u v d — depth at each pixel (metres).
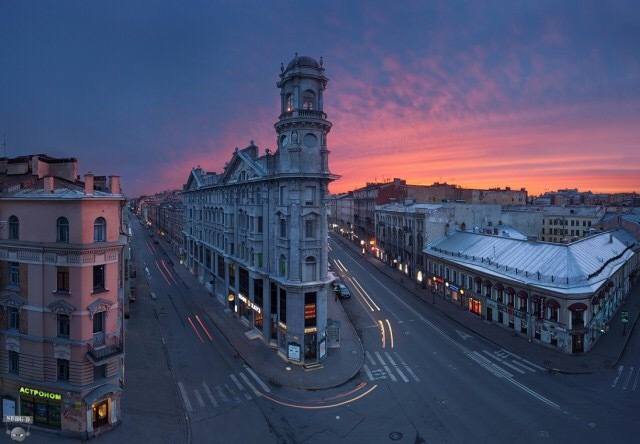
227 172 50.97
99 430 24.14
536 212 71.44
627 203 111.81
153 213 176.38
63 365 24.22
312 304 35.50
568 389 29.61
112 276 25.28
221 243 56.00
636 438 23.34
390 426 25.20
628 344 38.59
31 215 24.22
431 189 98.56
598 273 40.78
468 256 51.91
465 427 24.92
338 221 145.50
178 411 27.02
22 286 24.55
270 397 29.17
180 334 42.31
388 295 59.34
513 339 40.09
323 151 36.19
